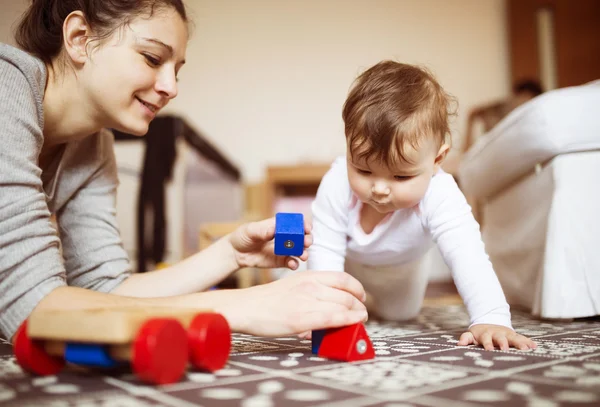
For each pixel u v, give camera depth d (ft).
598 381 1.69
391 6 11.27
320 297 2.23
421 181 2.88
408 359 2.13
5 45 2.40
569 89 4.00
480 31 11.17
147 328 1.65
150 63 2.59
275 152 11.20
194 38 11.30
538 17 10.78
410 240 3.45
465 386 1.63
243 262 2.99
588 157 3.87
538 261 4.32
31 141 2.27
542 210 4.21
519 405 1.41
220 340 1.91
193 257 2.99
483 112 10.11
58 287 2.06
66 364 1.98
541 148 4.04
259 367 1.98
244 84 11.28
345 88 11.23
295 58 11.30
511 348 2.42
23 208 2.08
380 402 1.45
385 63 3.24
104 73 2.52
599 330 3.20
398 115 2.77
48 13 2.60
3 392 1.62
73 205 3.14
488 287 2.82
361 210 3.42
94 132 2.97
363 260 3.77
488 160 5.13
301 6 11.35
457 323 3.84
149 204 5.77
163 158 5.78
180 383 1.71
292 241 2.58
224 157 8.52
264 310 2.13
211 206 8.46
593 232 3.76
